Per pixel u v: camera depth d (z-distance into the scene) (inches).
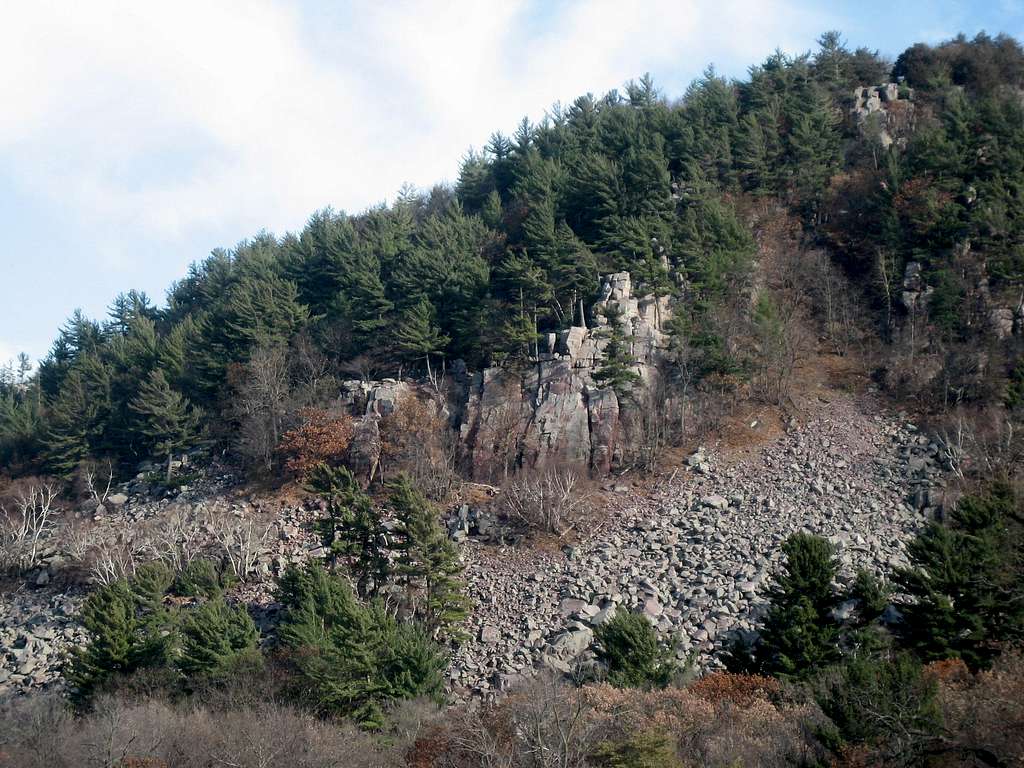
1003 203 2672.2
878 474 2191.2
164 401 2874.0
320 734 1381.6
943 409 2363.4
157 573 2016.5
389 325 2896.2
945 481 2096.5
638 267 2642.7
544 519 2193.7
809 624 1414.9
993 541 1382.9
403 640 1616.6
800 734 1147.3
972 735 970.7
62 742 1405.0
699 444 2412.6
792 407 2498.8
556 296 2778.1
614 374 2411.4
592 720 1162.6
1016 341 2453.2
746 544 1991.9
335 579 1822.1
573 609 1877.5
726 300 2721.5
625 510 2222.0
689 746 1162.0
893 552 1888.5
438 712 1488.7
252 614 2018.9
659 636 1713.8
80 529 2571.4
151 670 1664.6
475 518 2266.2
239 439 2787.9
